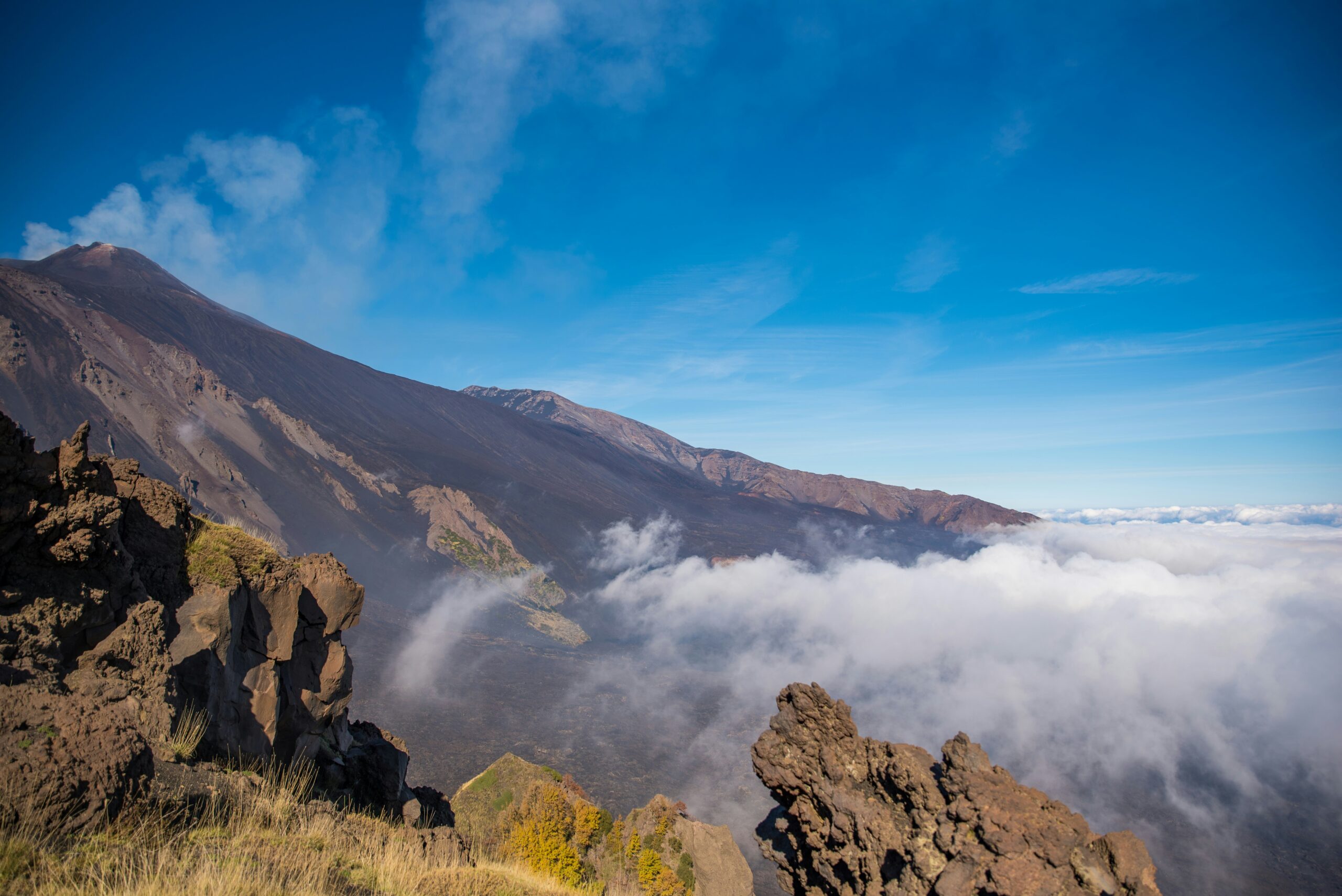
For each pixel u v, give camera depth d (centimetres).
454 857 1084
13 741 561
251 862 602
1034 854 733
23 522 838
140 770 632
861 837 886
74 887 465
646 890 3256
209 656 1112
